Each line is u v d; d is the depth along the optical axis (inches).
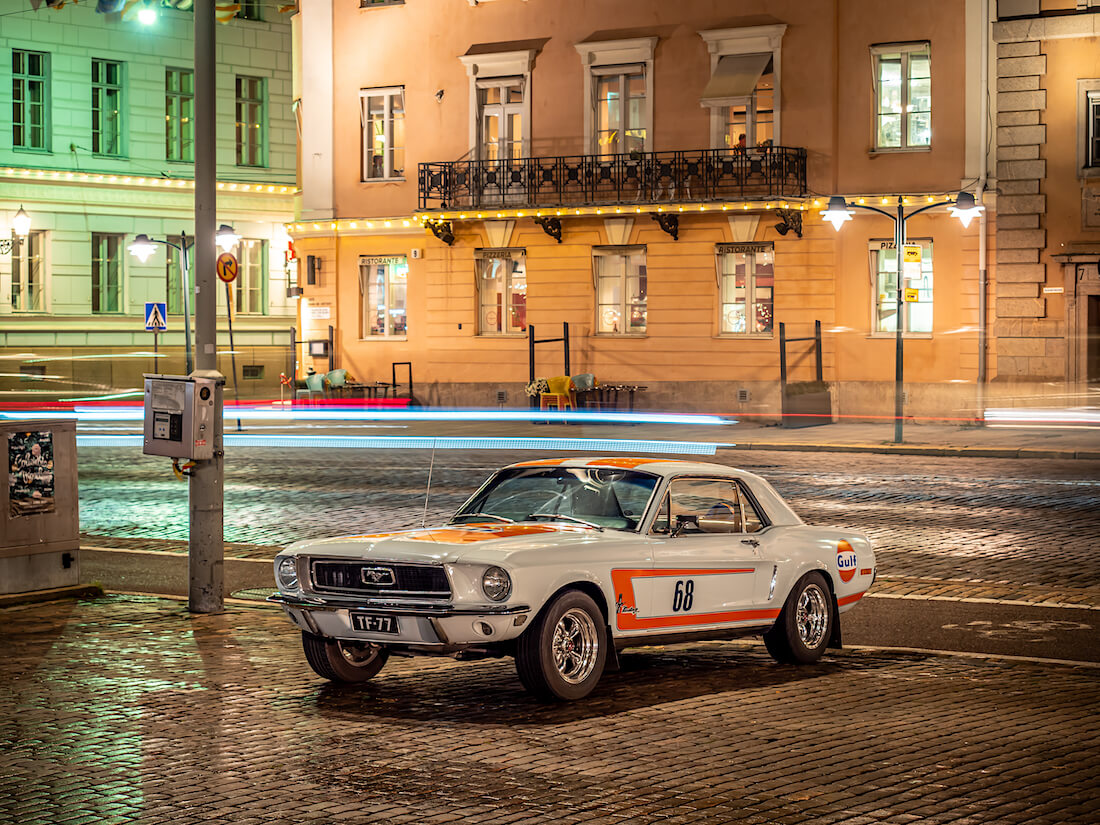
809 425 1362.0
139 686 369.4
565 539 354.9
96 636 438.9
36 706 347.3
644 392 1480.1
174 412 477.1
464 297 1565.0
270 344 1971.0
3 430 490.3
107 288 1857.8
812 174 1407.5
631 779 282.8
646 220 1472.7
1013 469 978.7
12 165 1763.0
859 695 363.6
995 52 1341.0
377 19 1606.8
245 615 476.7
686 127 1459.2
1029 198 1326.3
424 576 340.8
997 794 272.4
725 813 260.5
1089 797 270.2
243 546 654.5
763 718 336.2
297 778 283.9
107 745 310.2
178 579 570.9
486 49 1542.8
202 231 477.1
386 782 281.0
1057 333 1320.1
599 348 1502.2
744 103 1434.5
